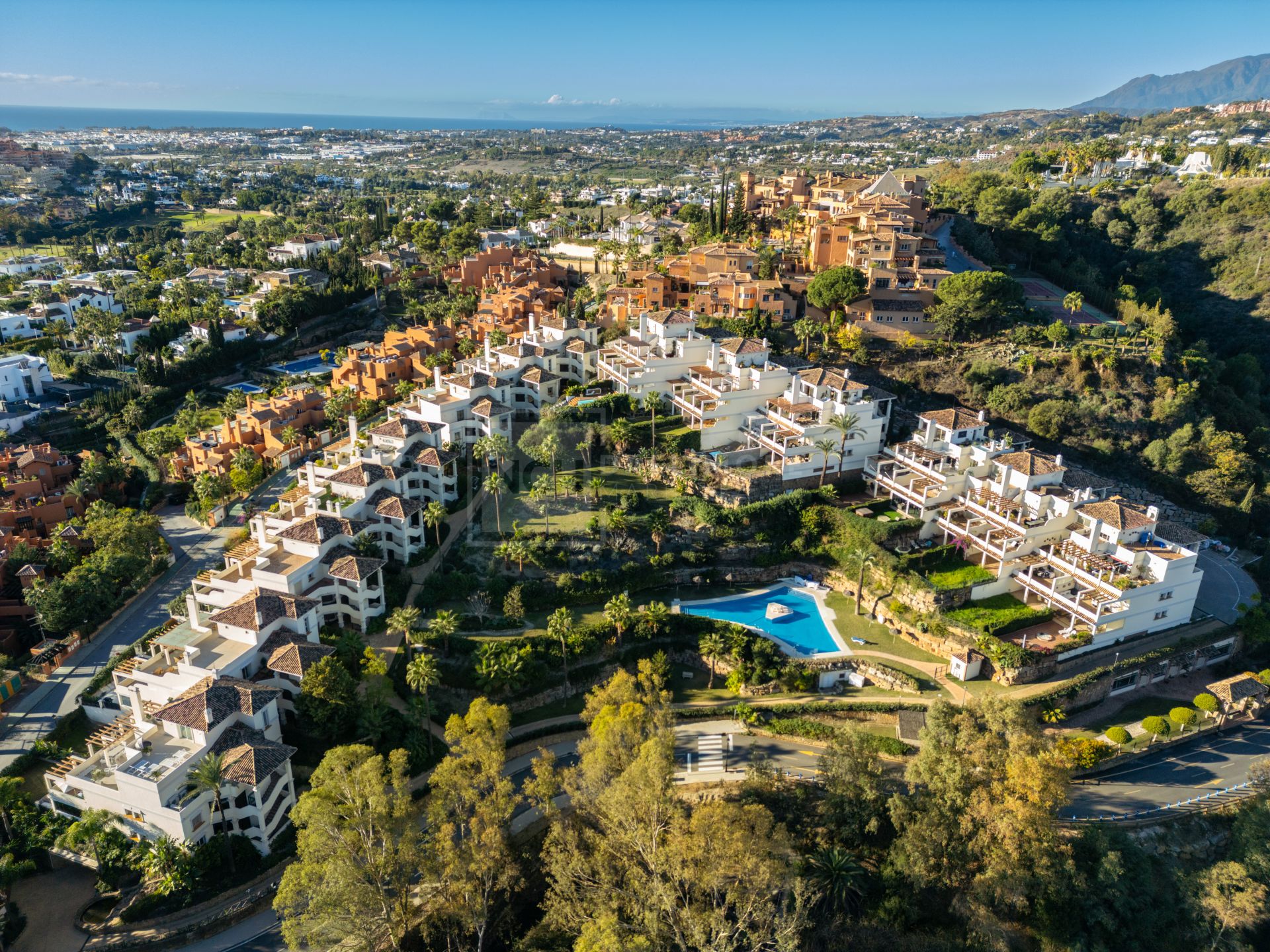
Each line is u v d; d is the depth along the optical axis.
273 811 81.69
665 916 71.56
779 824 80.44
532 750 98.00
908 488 127.81
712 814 72.69
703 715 102.88
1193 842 85.94
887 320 172.62
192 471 157.88
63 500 143.75
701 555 122.62
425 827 83.25
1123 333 169.38
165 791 76.56
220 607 102.94
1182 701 106.00
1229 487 142.75
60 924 74.94
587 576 115.56
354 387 178.12
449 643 104.19
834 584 124.50
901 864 79.62
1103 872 76.44
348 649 98.38
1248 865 80.81
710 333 164.25
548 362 155.62
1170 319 170.12
